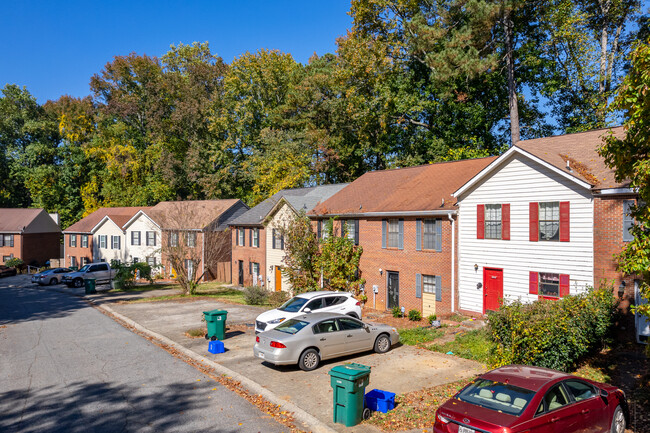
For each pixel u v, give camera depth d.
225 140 55.56
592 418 7.46
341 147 44.72
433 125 37.78
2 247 58.59
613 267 14.84
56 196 68.06
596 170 16.02
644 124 7.33
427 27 32.47
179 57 63.31
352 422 8.69
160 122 59.09
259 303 26.69
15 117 71.62
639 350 13.60
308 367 12.40
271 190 44.66
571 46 30.94
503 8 29.50
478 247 19.42
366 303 25.09
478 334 16.05
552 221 16.83
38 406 9.96
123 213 54.12
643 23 29.50
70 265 56.84
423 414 9.20
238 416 9.34
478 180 19.33
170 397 10.48
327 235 27.34
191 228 34.03
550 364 10.74
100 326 19.77
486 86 34.75
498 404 6.81
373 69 37.94
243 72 52.81
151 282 40.66
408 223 22.55
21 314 23.83
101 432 8.58
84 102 70.31
